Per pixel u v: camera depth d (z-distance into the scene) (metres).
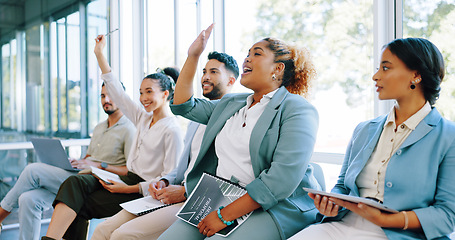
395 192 1.44
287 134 1.64
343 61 2.62
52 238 2.28
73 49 4.08
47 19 3.96
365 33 2.49
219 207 1.61
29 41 3.88
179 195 2.14
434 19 2.17
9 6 3.80
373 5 2.40
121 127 3.00
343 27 2.62
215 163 1.90
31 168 2.84
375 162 1.55
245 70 1.87
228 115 1.88
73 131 4.05
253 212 1.62
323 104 2.75
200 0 3.88
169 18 4.17
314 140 1.66
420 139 1.44
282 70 1.85
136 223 2.02
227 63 2.43
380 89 1.52
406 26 2.30
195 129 2.29
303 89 1.94
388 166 1.47
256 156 1.69
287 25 3.03
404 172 1.43
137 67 4.53
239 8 3.50
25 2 3.87
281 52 1.85
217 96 2.46
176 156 2.52
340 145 2.66
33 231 2.82
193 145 2.26
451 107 2.11
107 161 2.97
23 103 3.84
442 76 1.48
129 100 2.81
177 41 4.08
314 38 2.81
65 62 4.03
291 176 1.57
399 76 1.47
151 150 2.58
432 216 1.34
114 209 2.46
